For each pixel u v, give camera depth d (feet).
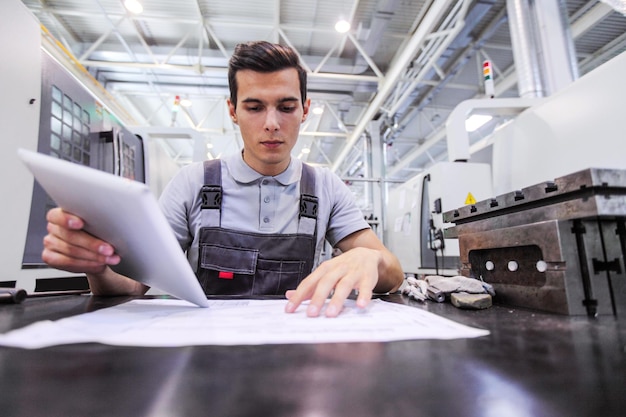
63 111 3.27
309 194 3.14
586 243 1.38
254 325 1.13
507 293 1.67
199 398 0.59
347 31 8.46
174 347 0.88
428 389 0.63
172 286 1.46
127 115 11.60
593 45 9.41
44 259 1.54
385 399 0.59
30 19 2.85
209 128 14.98
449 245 5.57
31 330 0.97
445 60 9.61
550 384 0.65
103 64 9.60
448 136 5.67
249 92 2.53
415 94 11.19
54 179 1.16
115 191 0.98
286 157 2.92
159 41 10.01
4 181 2.53
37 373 0.69
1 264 2.49
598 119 3.19
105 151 4.05
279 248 2.85
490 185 5.64
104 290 2.03
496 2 8.11
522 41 4.91
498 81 11.30
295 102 2.61
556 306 1.39
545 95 4.74
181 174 3.20
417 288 1.94
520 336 1.01
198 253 2.91
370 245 3.12
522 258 1.65
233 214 3.02
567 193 1.36
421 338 0.98
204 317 1.27
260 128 2.60
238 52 2.55
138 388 0.63
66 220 1.36
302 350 0.87
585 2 8.05
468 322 1.23
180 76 10.69
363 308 1.44
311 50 10.45
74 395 0.59
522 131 4.25
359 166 17.38
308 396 0.60
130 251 1.36
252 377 0.69
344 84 10.98
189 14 8.90
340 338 0.98
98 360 0.77
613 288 1.37
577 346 0.90
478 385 0.65
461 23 7.18
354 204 3.51
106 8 8.58
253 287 2.78
